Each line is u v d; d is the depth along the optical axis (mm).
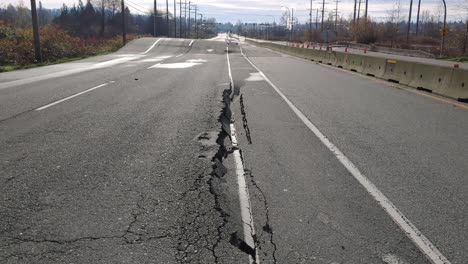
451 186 4848
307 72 20656
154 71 20047
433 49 52125
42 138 6703
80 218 3828
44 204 4125
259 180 4965
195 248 3320
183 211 3984
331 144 6668
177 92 12391
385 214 4059
